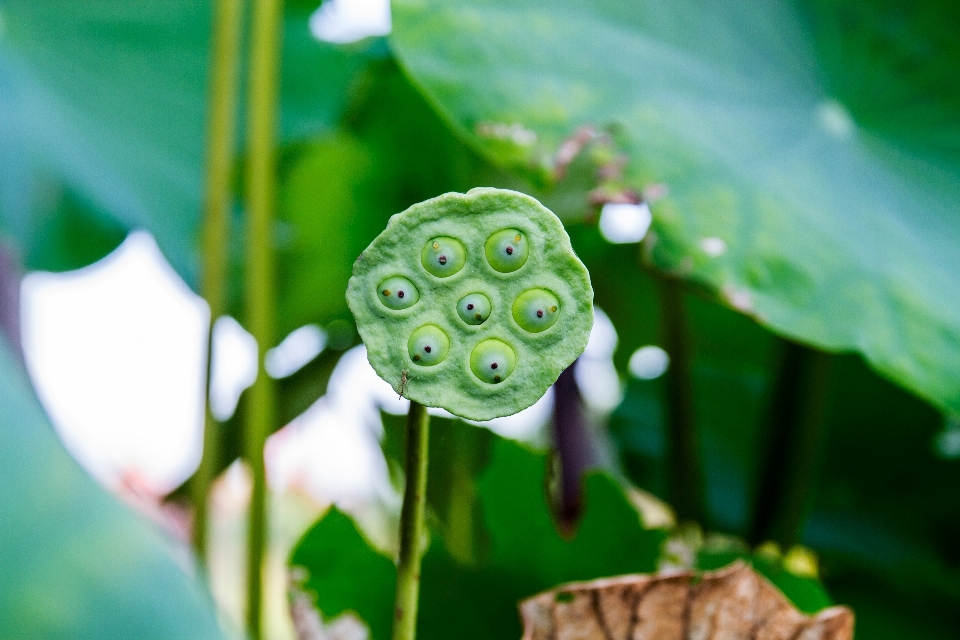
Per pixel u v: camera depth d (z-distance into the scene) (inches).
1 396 29.8
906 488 78.5
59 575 28.9
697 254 49.9
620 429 84.0
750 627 39.3
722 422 81.4
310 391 79.7
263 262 57.8
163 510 68.7
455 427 52.4
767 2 66.6
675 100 56.6
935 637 66.2
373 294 33.0
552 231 33.0
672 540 45.4
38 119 73.8
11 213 67.4
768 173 55.6
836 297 50.5
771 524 63.9
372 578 43.5
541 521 44.9
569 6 57.9
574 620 38.8
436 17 54.6
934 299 53.1
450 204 33.0
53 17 80.6
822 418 62.5
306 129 80.4
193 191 82.2
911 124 64.9
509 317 33.0
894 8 68.6
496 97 52.9
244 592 55.3
